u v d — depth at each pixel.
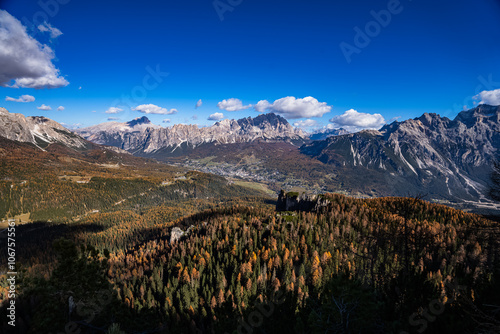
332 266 87.25
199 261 117.81
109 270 25.81
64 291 22.86
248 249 125.62
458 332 17.23
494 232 26.44
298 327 28.08
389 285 23.83
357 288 20.16
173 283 105.50
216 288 98.56
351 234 121.00
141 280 114.44
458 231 104.19
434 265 74.44
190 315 81.94
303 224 142.62
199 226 184.88
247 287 89.25
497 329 16.22
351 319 19.61
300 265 105.25
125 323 26.44
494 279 19.61
